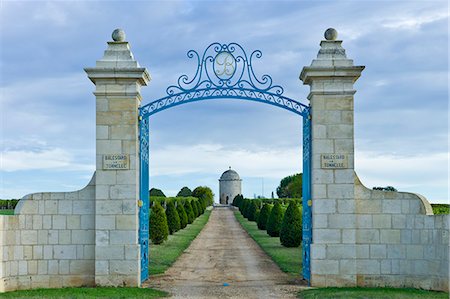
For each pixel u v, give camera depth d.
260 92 15.96
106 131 15.30
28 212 15.30
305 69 15.32
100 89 15.34
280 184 94.44
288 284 15.93
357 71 15.29
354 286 15.09
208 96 15.91
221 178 90.44
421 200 15.22
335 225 15.21
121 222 15.13
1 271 14.09
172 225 37.03
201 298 13.69
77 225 15.40
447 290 14.13
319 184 15.29
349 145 15.34
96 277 15.07
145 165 16.22
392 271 15.20
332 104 15.40
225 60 16.05
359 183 15.45
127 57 15.40
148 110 15.80
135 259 15.08
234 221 53.00
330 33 15.66
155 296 13.73
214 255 25.22
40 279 15.23
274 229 34.28
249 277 17.86
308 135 15.83
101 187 15.22
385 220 15.33
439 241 14.48
